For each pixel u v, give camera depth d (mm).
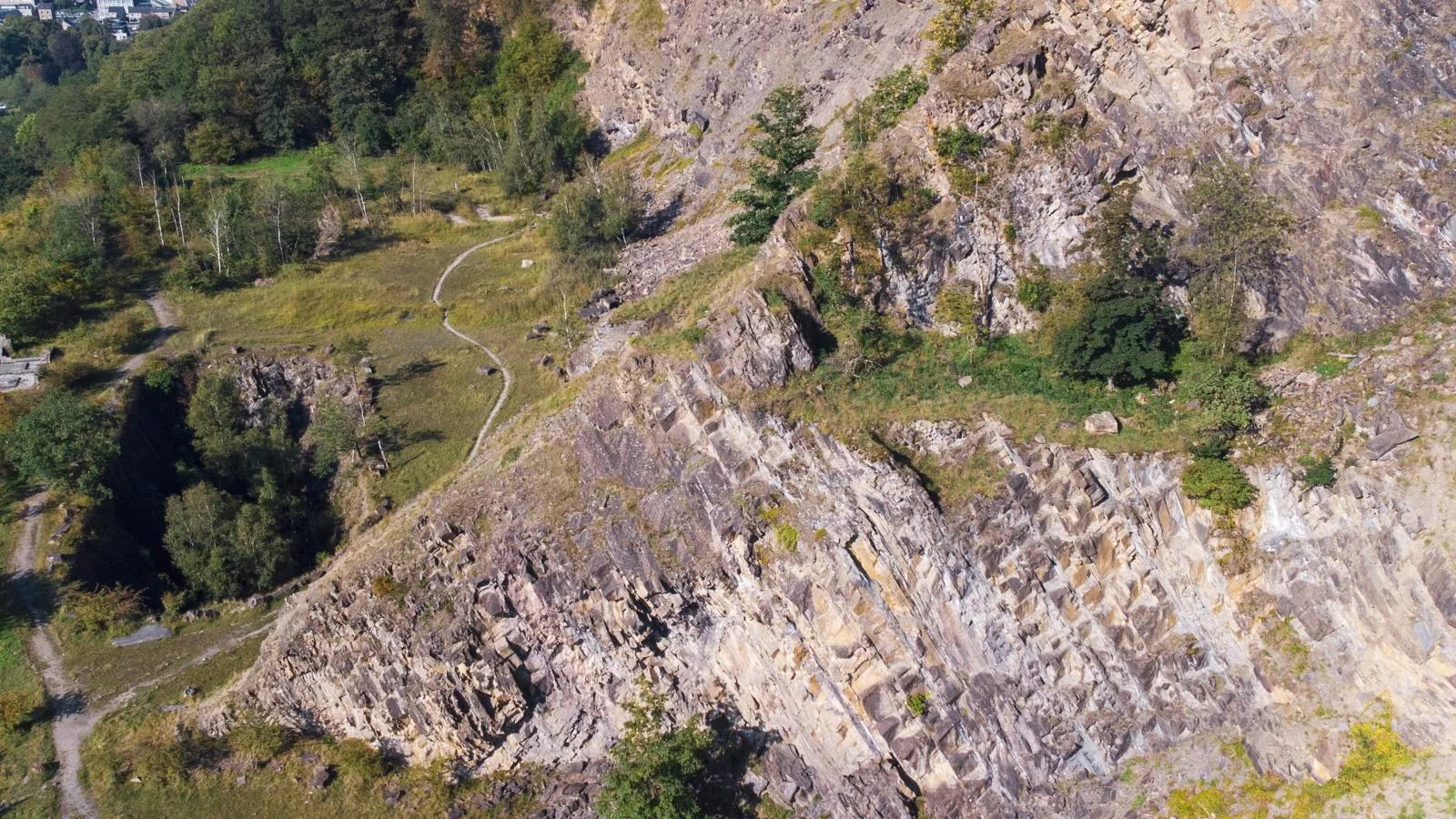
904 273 49594
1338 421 41406
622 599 45000
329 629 48875
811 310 47625
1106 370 44750
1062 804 41250
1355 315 43969
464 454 60844
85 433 57656
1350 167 45469
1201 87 47844
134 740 48500
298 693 49625
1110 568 42375
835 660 42750
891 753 43281
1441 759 36906
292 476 62344
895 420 44656
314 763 48875
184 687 51000
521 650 47344
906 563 41688
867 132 52812
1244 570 41344
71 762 47625
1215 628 41594
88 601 53062
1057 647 41844
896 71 57406
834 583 41781
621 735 47781
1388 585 38750
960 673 41844
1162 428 43938
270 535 56938
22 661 51312
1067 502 42344
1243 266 45000
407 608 47562
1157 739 41156
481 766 48875
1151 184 48219
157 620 54531
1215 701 41000
